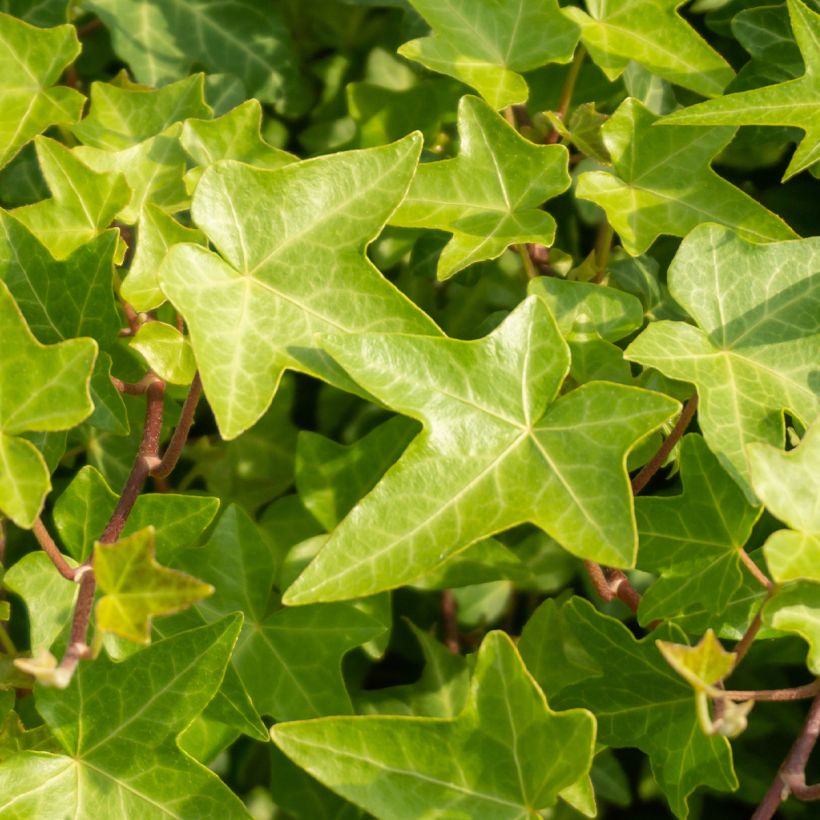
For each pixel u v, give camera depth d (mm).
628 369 509
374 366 474
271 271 484
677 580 492
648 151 521
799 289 501
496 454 475
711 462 490
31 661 440
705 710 445
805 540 468
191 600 443
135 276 497
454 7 529
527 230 513
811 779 562
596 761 560
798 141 552
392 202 488
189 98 537
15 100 532
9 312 464
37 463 461
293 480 572
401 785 469
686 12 568
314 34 593
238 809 477
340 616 516
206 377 472
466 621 563
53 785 477
